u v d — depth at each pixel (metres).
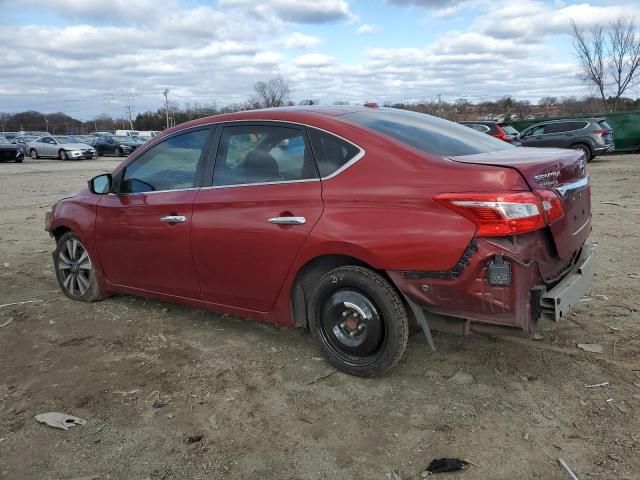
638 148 22.80
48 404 3.32
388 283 3.22
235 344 4.07
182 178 4.16
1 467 2.75
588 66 37.81
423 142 3.40
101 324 4.58
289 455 2.76
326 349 3.58
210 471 2.67
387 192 3.14
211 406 3.23
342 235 3.23
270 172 3.67
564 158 3.30
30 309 5.00
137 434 2.98
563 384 3.29
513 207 2.79
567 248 3.18
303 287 3.66
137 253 4.44
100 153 37.34
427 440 2.82
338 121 3.51
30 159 34.41
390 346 3.28
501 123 20.81
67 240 5.15
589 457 2.63
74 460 2.78
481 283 2.88
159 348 4.06
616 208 9.05
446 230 2.92
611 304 4.50
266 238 3.58
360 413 3.09
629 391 3.17
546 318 3.00
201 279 4.05
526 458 2.64
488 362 3.61
